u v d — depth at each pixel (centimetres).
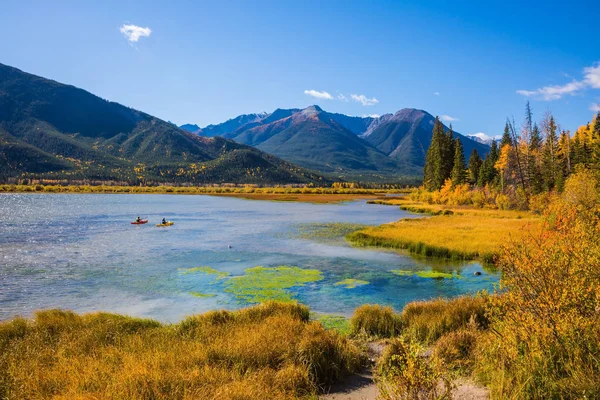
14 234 3934
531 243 802
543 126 7475
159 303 1748
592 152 5916
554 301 670
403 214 6625
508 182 7656
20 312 1622
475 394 686
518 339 725
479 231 3622
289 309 1389
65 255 2878
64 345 1014
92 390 712
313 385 808
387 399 631
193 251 3067
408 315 1352
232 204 9556
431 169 10444
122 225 4812
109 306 1706
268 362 884
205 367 808
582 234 776
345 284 2077
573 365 621
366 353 1057
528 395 598
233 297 1841
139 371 760
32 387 739
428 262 2664
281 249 3175
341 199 12181
